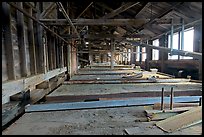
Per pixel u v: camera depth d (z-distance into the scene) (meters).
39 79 3.95
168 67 8.58
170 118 2.04
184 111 2.21
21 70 3.44
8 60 2.90
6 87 2.46
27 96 3.15
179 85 4.70
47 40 5.16
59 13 7.24
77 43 11.16
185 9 5.38
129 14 8.14
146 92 3.77
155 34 9.36
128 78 5.97
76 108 2.59
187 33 6.97
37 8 4.29
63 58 7.55
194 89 4.01
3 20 2.79
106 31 10.55
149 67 11.43
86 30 7.77
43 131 1.82
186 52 4.30
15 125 1.99
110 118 2.21
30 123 2.06
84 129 1.87
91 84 4.99
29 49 3.91
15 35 3.26
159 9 6.23
